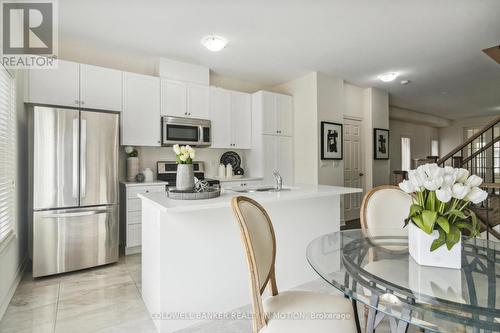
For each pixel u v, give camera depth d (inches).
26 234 115.0
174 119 145.8
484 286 41.4
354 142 203.9
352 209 203.8
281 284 92.7
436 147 362.9
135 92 136.0
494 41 128.6
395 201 75.8
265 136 173.6
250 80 188.2
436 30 117.6
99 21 108.7
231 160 182.1
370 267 49.9
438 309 37.1
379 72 172.6
